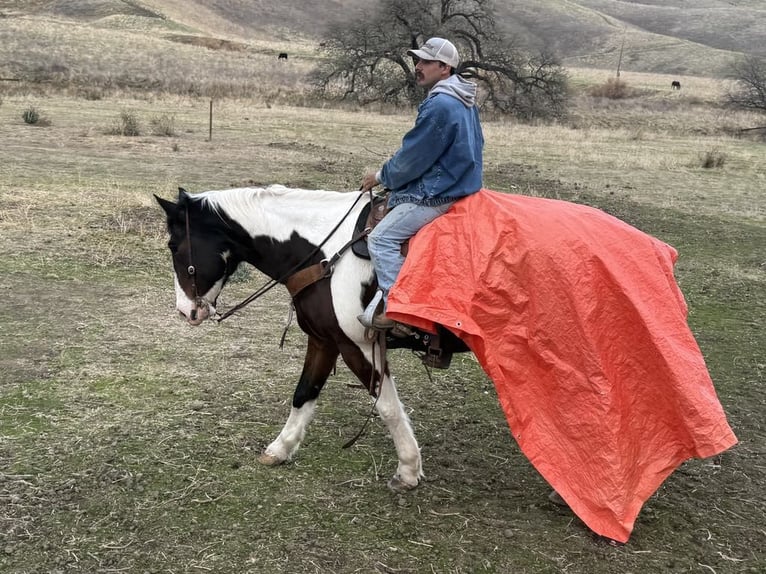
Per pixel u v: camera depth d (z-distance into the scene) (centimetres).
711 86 5556
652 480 373
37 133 1931
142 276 838
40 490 415
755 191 1666
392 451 481
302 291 412
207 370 598
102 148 1753
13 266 838
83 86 3541
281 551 370
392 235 381
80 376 573
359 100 3938
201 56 5253
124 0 7644
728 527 407
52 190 1237
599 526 374
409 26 3847
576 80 5603
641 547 383
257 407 535
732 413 561
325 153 1917
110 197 1205
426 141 365
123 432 486
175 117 2541
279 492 425
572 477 376
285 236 418
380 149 2070
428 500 422
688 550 383
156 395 547
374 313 377
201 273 427
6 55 4072
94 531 382
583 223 377
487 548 378
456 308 370
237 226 423
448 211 387
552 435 377
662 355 361
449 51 375
